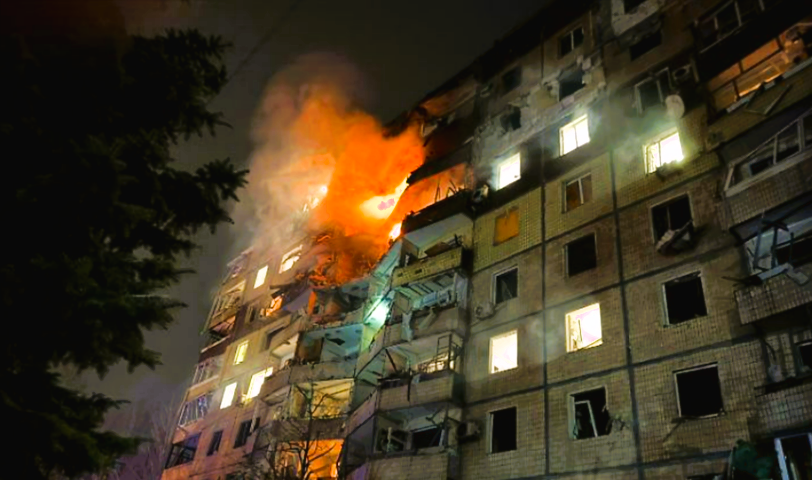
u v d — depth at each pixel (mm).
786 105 14148
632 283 17094
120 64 7211
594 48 24656
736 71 17047
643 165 19250
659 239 17172
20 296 5484
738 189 14258
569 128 23391
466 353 20641
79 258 6043
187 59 8562
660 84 20734
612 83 22578
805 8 15805
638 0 24188
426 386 20016
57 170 5719
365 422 22016
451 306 21641
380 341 23641
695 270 15836
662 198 17938
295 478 23562
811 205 12867
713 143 15844
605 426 15664
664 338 15445
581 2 27062
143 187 7293
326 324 30578
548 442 16281
